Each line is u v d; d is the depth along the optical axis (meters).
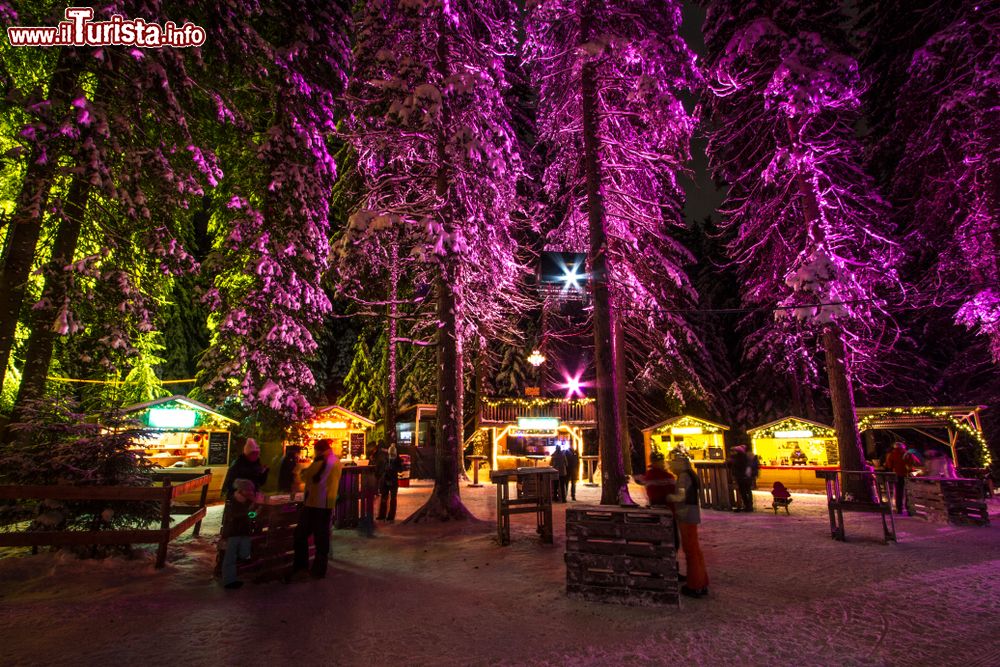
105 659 4.20
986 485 16.00
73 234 10.48
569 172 17.06
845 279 12.91
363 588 6.28
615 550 5.76
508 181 14.78
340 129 16.75
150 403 14.73
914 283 19.77
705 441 20.61
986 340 19.67
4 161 10.90
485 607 5.54
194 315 26.58
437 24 13.03
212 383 13.95
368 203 13.45
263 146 14.49
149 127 12.30
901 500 12.57
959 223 16.50
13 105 10.52
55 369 12.88
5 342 9.23
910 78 15.43
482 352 24.59
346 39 17.36
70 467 7.57
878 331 19.75
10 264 9.52
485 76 12.50
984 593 5.98
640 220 15.49
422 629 4.90
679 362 24.25
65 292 9.82
